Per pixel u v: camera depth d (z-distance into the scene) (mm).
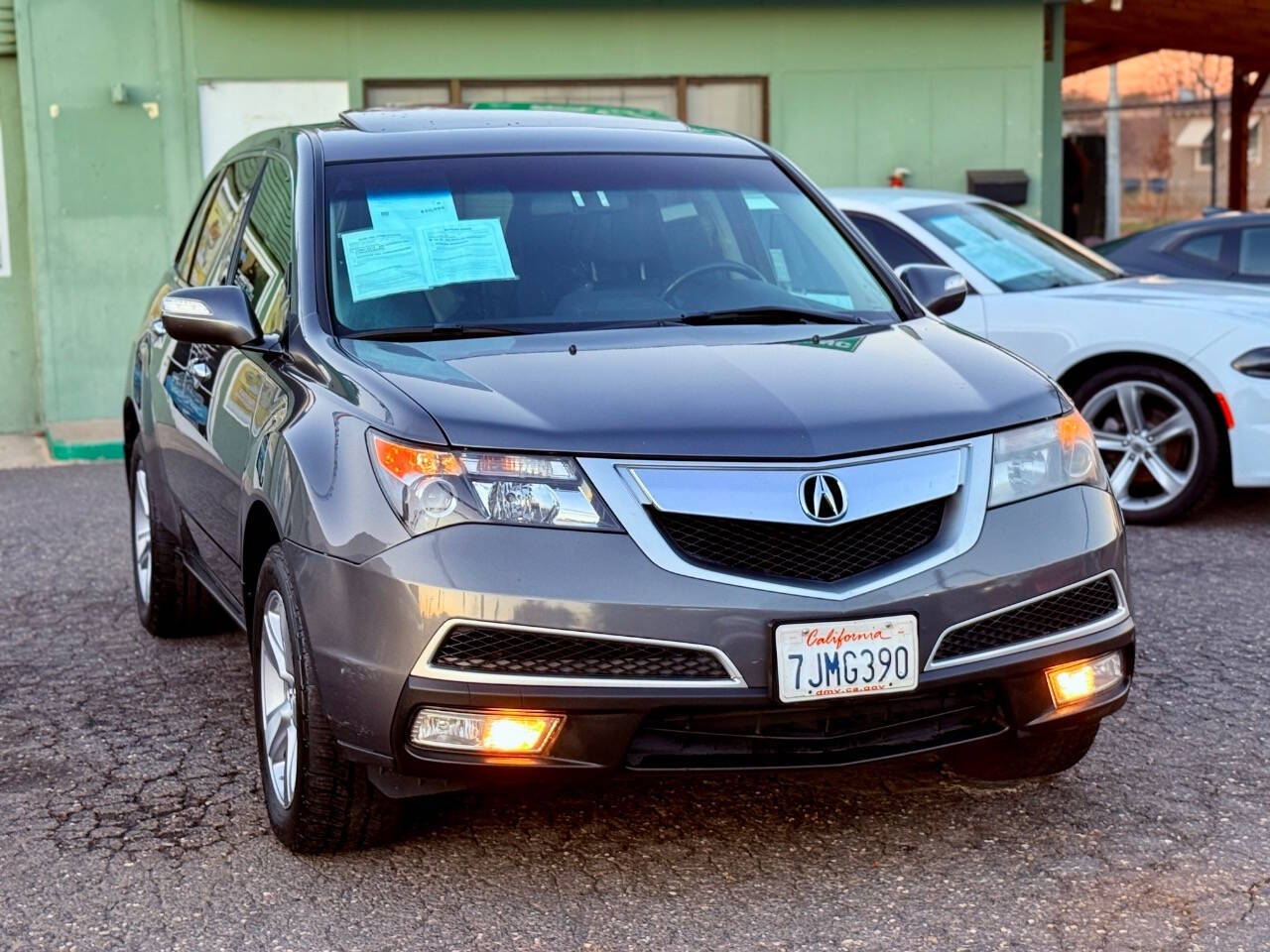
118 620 6375
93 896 3699
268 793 3984
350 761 3594
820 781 4309
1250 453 7344
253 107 11836
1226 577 6637
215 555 4777
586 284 4387
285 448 3787
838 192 8812
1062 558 3627
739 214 4785
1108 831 3943
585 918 3523
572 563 3346
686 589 3346
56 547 7816
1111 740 4629
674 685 3346
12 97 11766
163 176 11633
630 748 3395
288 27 11828
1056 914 3482
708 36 12547
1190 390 7473
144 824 4141
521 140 4879
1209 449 7484
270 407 4074
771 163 5141
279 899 3654
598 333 4145
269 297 4520
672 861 3820
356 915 3564
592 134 5008
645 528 3383
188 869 3844
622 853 3871
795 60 12664
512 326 4199
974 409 3707
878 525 3510
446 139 4844
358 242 4391
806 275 4656
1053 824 3994
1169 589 6453
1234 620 5949
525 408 3533
